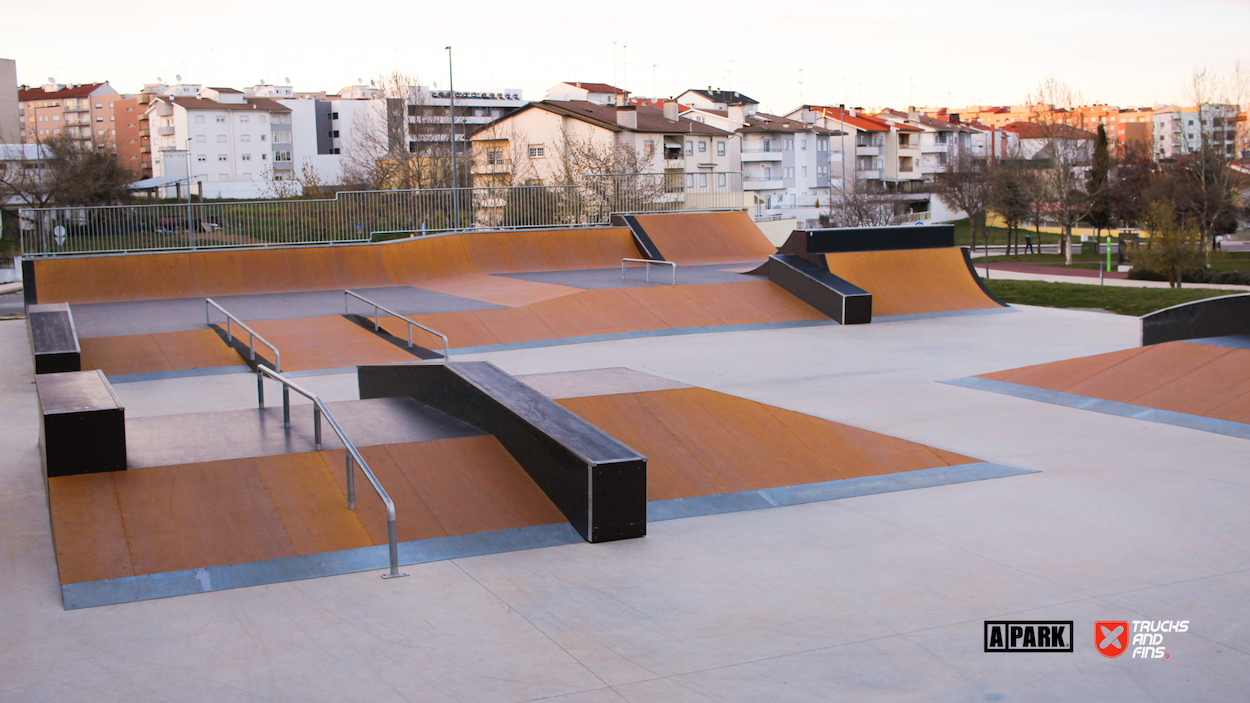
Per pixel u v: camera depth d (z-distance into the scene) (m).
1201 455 9.63
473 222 27.23
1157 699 4.73
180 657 5.28
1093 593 6.10
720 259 27.20
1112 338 18.02
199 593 6.16
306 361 15.59
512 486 7.89
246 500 7.33
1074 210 50.59
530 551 6.97
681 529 7.53
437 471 8.00
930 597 6.06
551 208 28.42
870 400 12.83
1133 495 8.30
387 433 8.75
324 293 21.84
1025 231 69.81
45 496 8.65
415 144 52.03
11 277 45.06
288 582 6.36
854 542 7.18
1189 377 11.90
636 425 9.46
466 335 17.62
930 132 82.12
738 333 19.12
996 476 8.97
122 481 7.43
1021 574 6.46
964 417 11.69
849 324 20.25
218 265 22.16
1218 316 13.28
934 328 19.75
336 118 85.00
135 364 15.27
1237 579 6.32
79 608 5.95
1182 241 32.41
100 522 6.88
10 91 78.81
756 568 6.63
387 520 6.97
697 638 5.46
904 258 23.08
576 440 7.56
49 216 21.30
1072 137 50.81
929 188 76.25
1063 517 7.73
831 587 6.25
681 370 15.23
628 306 19.88
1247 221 54.38
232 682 4.96
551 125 56.19
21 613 5.93
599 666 5.12
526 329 18.20
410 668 5.11
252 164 80.94
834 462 9.13
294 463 7.93
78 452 7.44
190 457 7.94
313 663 5.18
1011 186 50.62
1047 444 10.26
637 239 27.02
